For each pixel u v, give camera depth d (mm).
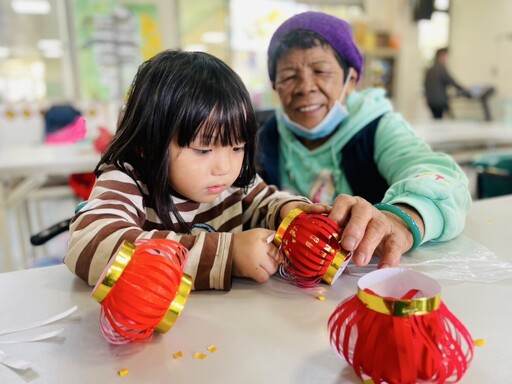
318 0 5387
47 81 4402
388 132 950
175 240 518
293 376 359
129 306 375
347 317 343
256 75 5266
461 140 2516
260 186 769
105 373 370
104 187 588
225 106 548
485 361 368
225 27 5027
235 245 524
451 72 6258
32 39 4285
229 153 576
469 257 604
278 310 473
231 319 454
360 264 500
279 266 542
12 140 4078
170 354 394
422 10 5469
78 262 504
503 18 5695
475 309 462
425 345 308
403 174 779
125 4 4500
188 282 418
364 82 5363
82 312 477
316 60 939
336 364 373
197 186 576
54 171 1900
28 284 551
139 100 571
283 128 1108
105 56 4496
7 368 380
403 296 371
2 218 1905
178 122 538
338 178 1021
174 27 4766
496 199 919
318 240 489
